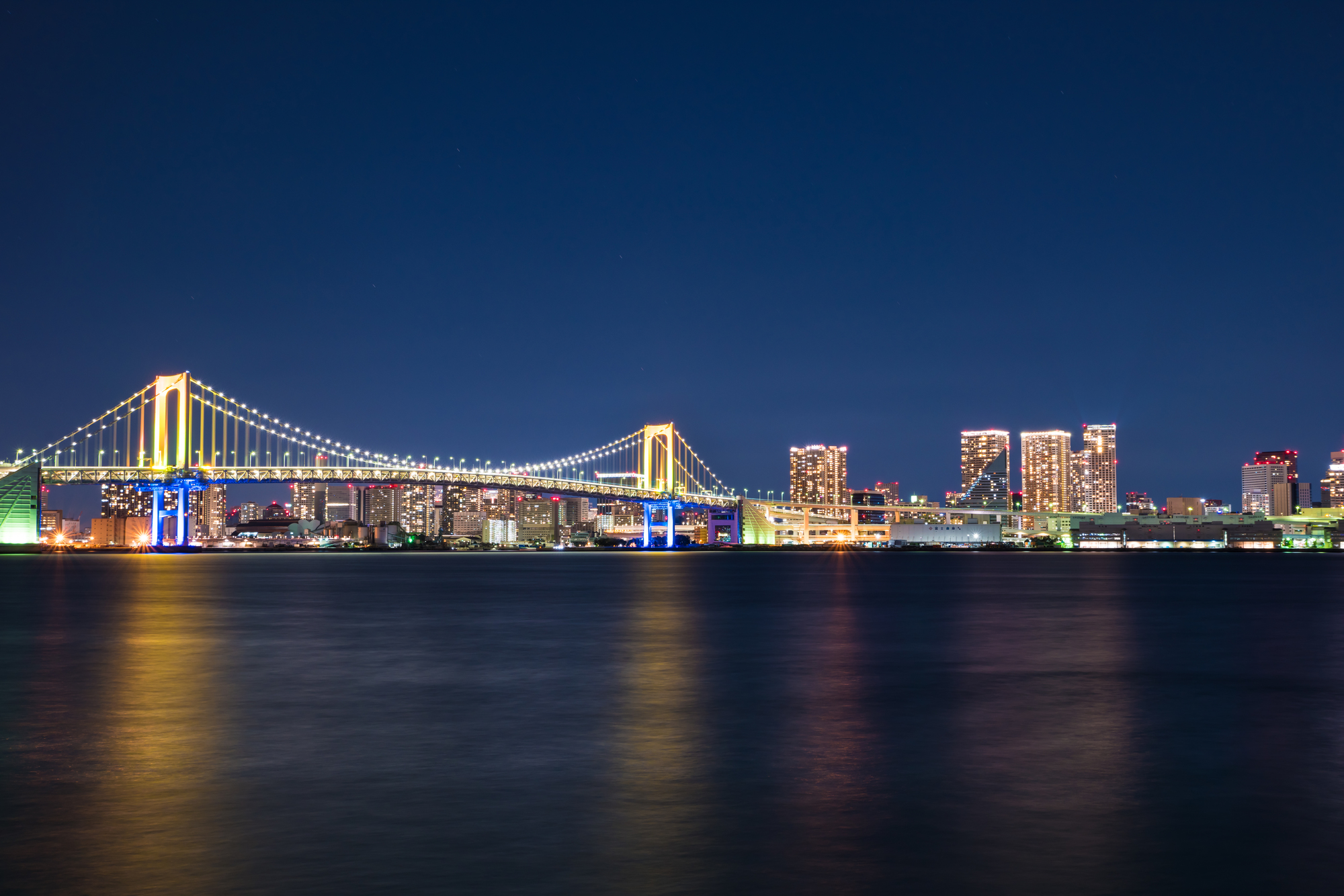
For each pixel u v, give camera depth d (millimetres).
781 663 33375
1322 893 11547
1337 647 38781
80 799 15336
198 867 12250
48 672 31016
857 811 14703
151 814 14531
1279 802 15266
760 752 18953
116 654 35969
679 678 29609
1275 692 26766
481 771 17297
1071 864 12438
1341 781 16609
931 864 12438
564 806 15000
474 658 34781
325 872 12086
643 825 14031
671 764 17906
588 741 20000
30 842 13219
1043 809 14859
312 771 17297
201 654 36094
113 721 22281
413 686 27734
